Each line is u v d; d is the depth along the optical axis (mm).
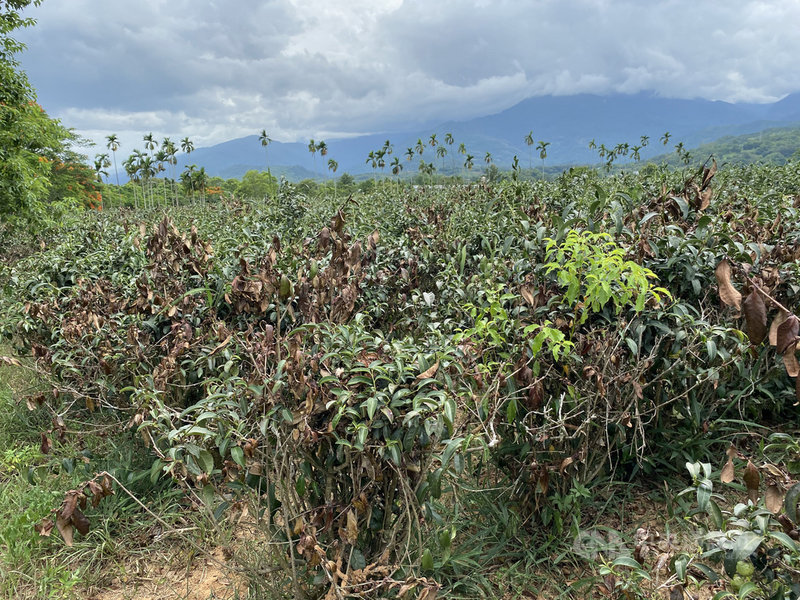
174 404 3137
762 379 2936
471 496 2668
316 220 7297
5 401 4266
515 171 8516
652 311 2533
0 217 9305
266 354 1977
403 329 3812
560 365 2480
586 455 2426
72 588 2492
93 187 31750
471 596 2281
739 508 1565
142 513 2984
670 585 1592
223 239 4879
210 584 2494
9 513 2943
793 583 1525
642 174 9656
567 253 2824
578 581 2232
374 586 1849
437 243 4723
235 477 1869
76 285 4250
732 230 3129
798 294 2838
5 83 9211
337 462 1945
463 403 1820
